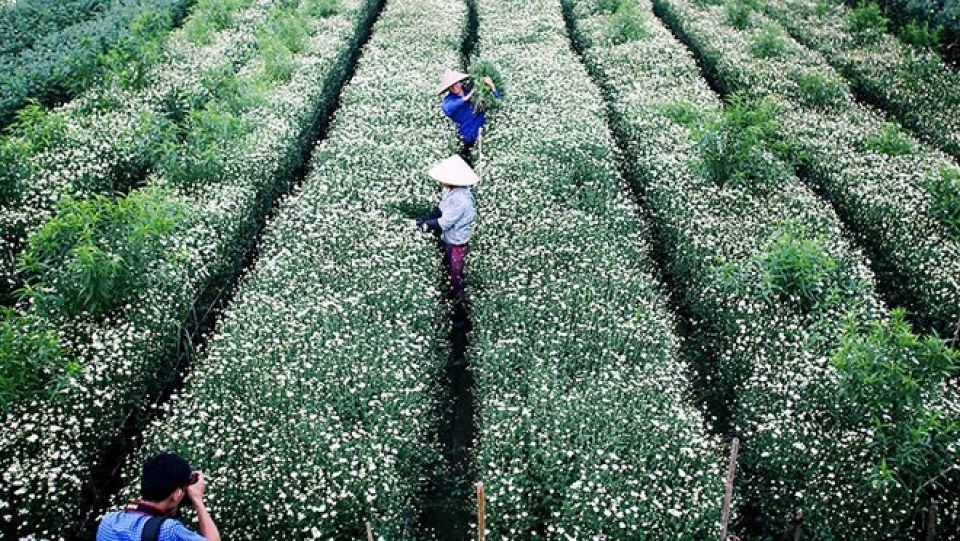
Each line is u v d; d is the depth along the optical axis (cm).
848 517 615
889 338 675
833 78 1468
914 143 1205
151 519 445
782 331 786
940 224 976
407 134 1227
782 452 663
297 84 1412
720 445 723
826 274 826
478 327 836
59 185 959
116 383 710
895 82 1502
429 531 665
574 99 1376
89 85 1312
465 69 1680
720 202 1020
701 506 604
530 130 1239
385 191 1052
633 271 905
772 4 2120
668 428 672
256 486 611
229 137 1125
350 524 602
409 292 859
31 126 1075
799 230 925
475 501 669
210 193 1006
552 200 1033
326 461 631
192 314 867
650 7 2181
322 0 1956
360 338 780
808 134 1245
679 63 1565
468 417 812
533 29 1831
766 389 729
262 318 805
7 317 702
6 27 1582
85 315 764
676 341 826
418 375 760
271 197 1133
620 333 789
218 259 916
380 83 1441
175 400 729
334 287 862
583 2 2084
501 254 925
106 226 815
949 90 1459
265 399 697
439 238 992
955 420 656
